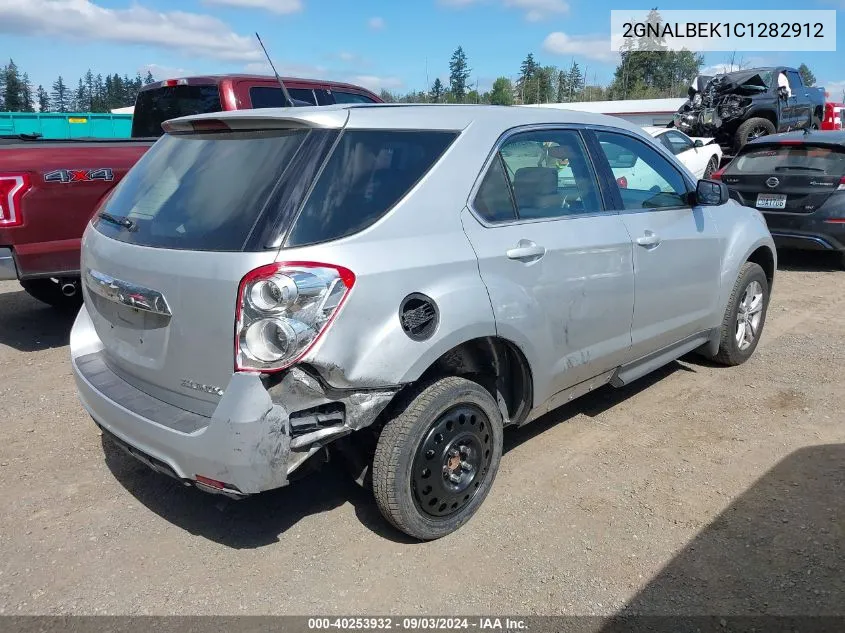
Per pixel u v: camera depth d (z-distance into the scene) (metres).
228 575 3.01
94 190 5.57
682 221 4.48
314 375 2.69
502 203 3.40
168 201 3.11
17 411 4.67
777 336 6.16
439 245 3.03
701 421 4.43
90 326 3.67
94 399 3.17
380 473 2.98
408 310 2.86
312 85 8.02
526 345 3.37
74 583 2.96
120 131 16.83
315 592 2.90
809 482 3.66
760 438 4.18
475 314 3.06
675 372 5.30
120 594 2.89
